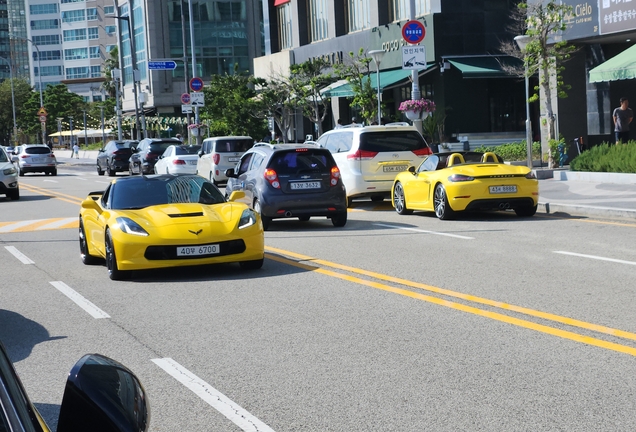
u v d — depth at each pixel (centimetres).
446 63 3750
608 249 1220
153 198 1181
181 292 991
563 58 2997
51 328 816
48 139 11525
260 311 856
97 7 16950
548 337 705
